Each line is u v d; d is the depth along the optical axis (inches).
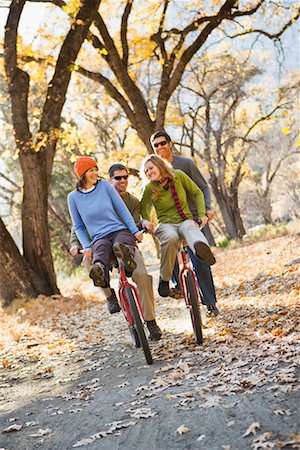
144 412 178.7
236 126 1689.2
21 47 845.2
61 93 713.6
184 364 229.1
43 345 379.6
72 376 267.6
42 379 274.7
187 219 265.7
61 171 1834.4
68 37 713.6
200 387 191.0
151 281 261.6
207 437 145.6
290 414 146.2
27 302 642.2
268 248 816.9
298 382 170.6
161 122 868.0
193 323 262.7
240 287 452.1
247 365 206.2
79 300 629.6
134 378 232.7
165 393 196.2
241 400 166.9
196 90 1536.7
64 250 1756.9
